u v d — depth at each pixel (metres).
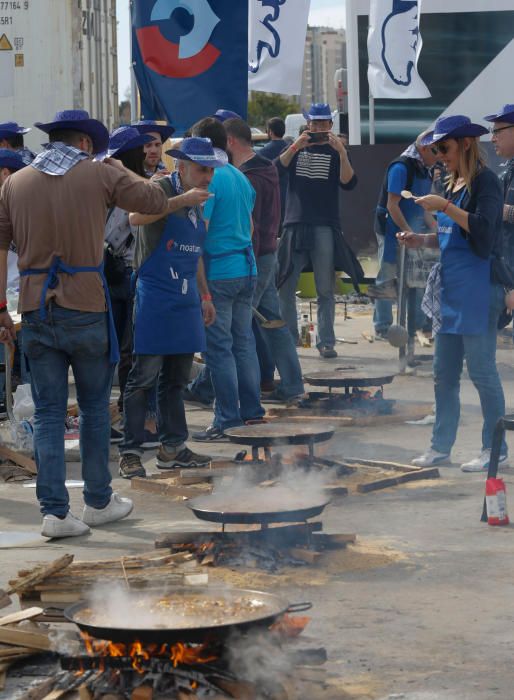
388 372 11.91
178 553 5.20
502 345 13.80
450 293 7.55
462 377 11.95
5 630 4.11
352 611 4.81
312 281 19.31
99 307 6.07
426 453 7.88
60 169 5.91
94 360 6.16
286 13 11.89
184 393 10.65
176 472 7.56
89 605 4.11
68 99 13.56
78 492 7.32
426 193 11.56
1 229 6.09
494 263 7.49
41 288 5.97
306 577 5.27
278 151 14.57
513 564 5.48
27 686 4.01
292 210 12.57
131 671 3.80
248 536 5.50
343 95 24.81
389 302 14.66
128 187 6.00
